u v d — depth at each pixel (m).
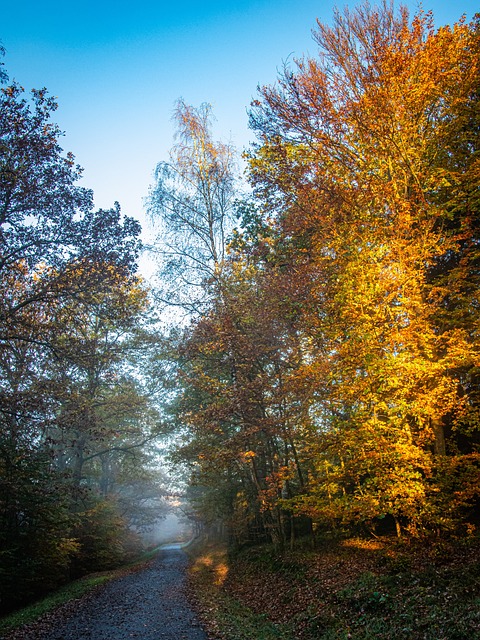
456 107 13.60
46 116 15.97
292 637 8.74
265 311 15.88
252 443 16.66
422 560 10.06
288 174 15.10
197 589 16.25
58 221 16.31
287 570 14.06
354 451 12.09
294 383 14.27
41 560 17.89
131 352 25.80
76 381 21.67
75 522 20.36
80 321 17.42
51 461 18.55
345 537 15.75
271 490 14.98
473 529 10.95
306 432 14.82
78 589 17.81
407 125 13.26
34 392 15.95
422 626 7.22
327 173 14.69
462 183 13.48
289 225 15.71
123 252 17.05
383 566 10.82
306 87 14.08
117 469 39.91
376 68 13.56
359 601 9.16
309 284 14.67
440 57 13.29
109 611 12.84
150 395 27.80
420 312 11.92
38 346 16.84
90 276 16.31
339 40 14.22
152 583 18.80
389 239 12.29
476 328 12.16
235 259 18.02
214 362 17.95
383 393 11.73
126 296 18.08
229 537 25.77
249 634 9.29
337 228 13.55
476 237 14.17
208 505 25.14
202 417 16.69
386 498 10.89
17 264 16.22
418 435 12.07
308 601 10.61
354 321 12.36
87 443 31.86
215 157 19.59
